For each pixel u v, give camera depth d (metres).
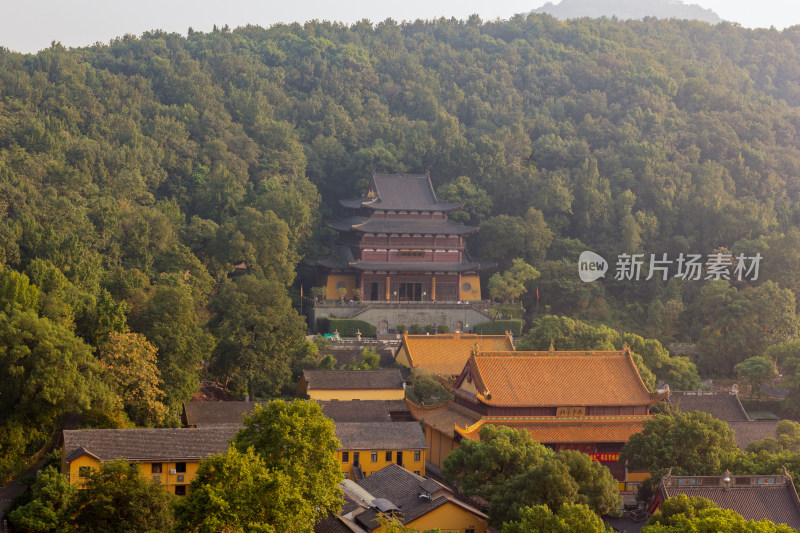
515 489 86.19
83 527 75.38
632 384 118.75
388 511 82.69
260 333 133.50
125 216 164.38
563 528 71.56
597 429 113.69
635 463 102.25
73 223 153.12
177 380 118.25
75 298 118.44
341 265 190.88
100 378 107.75
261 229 176.38
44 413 98.75
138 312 126.31
